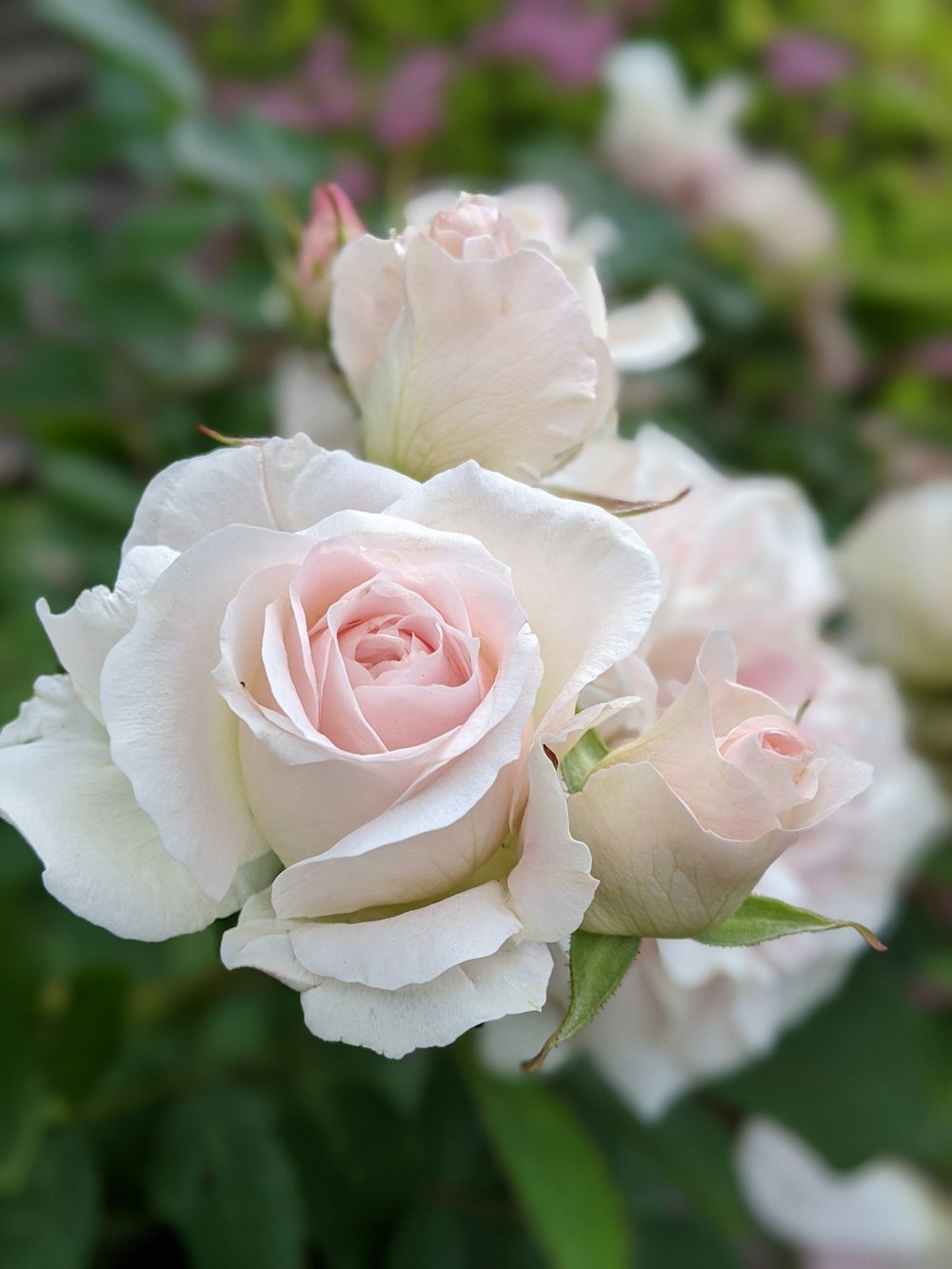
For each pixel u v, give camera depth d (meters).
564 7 0.68
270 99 0.62
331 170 0.52
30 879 0.44
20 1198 0.34
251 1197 0.35
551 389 0.26
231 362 0.52
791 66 0.66
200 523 0.24
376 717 0.23
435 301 0.26
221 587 0.23
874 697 0.37
